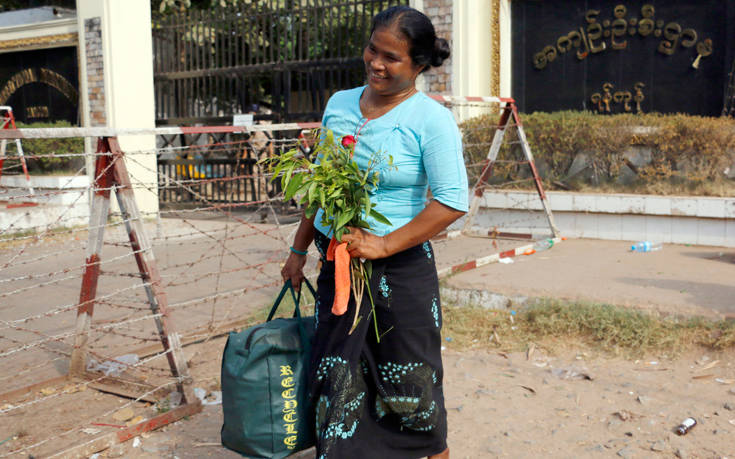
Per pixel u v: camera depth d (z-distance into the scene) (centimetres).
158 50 1153
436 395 240
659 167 759
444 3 906
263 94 1370
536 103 941
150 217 1059
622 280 517
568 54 913
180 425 338
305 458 302
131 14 1072
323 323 234
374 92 228
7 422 347
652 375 381
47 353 452
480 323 474
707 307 430
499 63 922
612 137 769
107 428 337
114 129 344
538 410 346
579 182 807
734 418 327
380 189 227
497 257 614
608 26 884
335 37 1112
